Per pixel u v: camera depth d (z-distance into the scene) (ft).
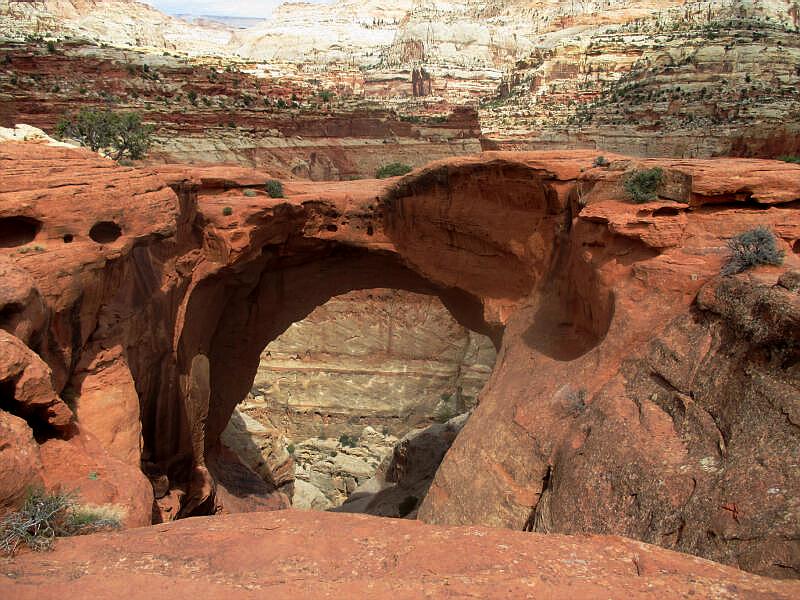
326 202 87.61
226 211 73.82
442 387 167.43
